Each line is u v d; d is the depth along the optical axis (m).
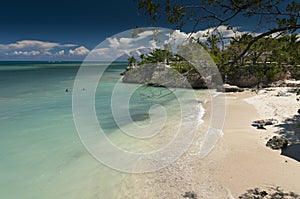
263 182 7.09
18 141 12.62
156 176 7.98
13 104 22.84
